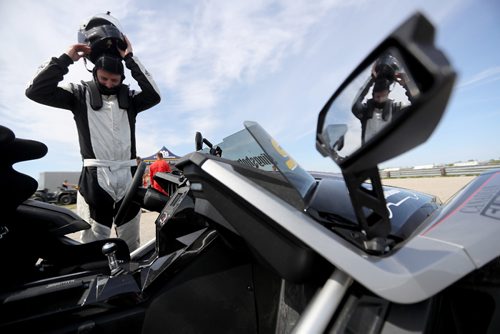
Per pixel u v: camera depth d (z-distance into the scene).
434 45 0.36
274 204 0.65
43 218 1.10
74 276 1.02
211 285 0.99
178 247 1.19
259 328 0.98
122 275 1.03
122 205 1.45
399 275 0.57
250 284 1.01
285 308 0.87
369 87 0.59
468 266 0.60
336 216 0.76
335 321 0.62
